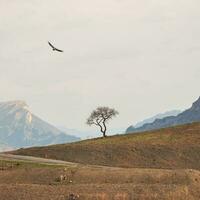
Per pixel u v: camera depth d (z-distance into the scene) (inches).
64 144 5910.4
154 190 2566.4
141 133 6481.3
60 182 2839.6
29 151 5329.7
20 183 2861.7
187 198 2541.8
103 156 5027.1
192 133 5925.2
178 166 4729.3
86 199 2421.3
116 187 2610.7
